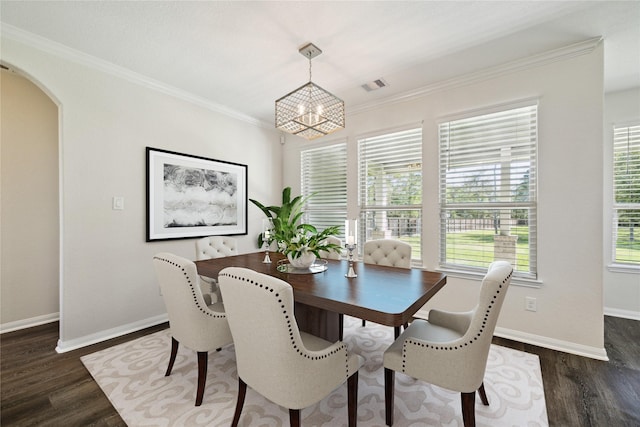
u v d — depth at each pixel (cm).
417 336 157
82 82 237
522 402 163
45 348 230
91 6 178
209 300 201
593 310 215
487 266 266
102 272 249
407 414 154
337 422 148
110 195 253
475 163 272
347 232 196
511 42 217
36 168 284
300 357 115
